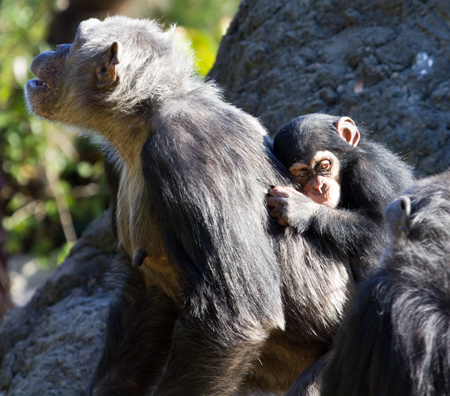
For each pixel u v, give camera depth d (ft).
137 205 28.55
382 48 40.14
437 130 37.65
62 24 90.99
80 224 99.86
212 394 26.43
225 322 25.80
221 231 25.77
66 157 96.12
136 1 91.91
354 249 28.37
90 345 39.11
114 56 28.45
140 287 32.83
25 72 85.30
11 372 41.47
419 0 39.88
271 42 43.83
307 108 41.14
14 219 95.71
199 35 69.62
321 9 42.55
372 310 20.79
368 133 36.78
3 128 91.25
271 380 30.78
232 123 28.25
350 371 21.27
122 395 31.17
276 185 28.48
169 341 32.12
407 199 21.49
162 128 27.04
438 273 20.53
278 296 26.61
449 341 19.48
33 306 44.57
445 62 38.58
